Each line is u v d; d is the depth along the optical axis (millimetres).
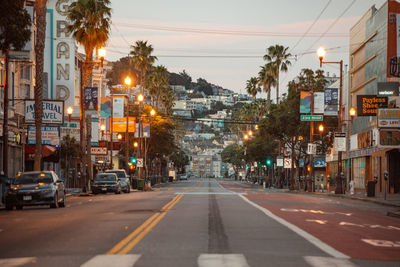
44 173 27906
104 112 58906
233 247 12164
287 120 65000
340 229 16672
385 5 53031
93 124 65000
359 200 41156
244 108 132375
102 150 56250
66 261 10273
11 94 45281
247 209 24281
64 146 56000
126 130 61656
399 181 50406
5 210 26906
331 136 65125
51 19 63844
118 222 17938
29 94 50094
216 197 35719
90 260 10305
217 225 17047
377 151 52938
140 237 13867
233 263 9977
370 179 57500
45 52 63812
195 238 13727
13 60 42688
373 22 57531
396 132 34625
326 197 46312
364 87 61125
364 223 19625
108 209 24859
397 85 39469
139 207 25688
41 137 38969
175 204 27766
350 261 10484
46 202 26547
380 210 29031
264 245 12555
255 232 15211
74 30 50281
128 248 11891
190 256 10789
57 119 38188
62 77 63781
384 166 51594
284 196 39625
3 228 16891
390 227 18641
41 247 12406
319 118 52469
